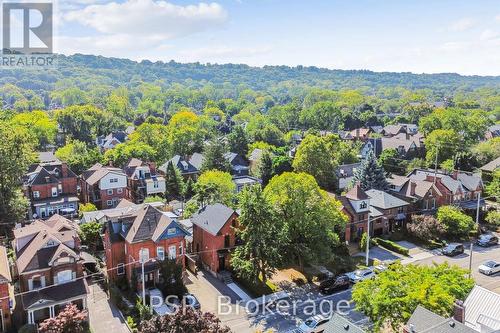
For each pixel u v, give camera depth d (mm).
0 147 70375
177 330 30266
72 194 86188
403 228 72125
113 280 52938
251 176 104938
